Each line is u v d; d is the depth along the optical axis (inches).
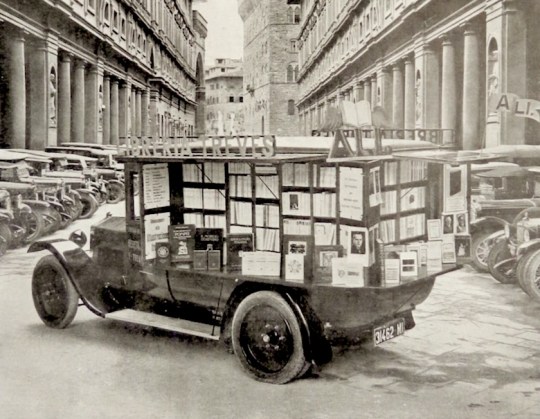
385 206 246.1
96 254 292.4
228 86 2687.0
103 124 1562.5
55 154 876.0
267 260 229.5
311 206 226.2
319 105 2224.4
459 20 844.6
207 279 253.3
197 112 3122.5
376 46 1274.6
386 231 247.0
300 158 216.8
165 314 276.4
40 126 1081.4
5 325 298.4
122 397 210.5
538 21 671.8
